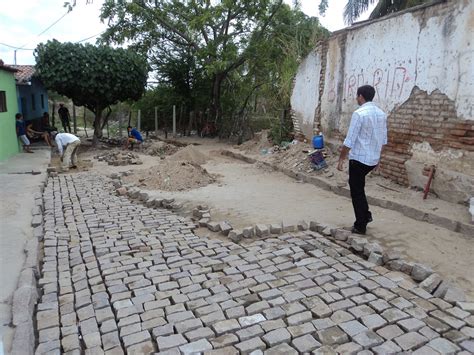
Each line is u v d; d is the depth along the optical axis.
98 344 2.99
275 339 3.01
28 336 3.00
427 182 6.50
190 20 17.69
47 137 15.11
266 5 16.83
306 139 11.53
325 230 5.28
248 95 18.19
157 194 7.88
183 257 4.54
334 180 8.22
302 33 16.52
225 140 18.28
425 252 4.69
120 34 18.69
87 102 15.73
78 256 4.58
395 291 3.70
